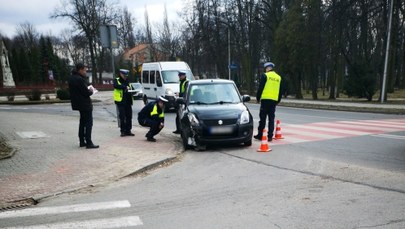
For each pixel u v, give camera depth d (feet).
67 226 15.71
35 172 24.26
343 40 101.96
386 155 26.89
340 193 18.61
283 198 18.28
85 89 31.24
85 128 33.19
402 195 17.90
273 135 37.96
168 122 53.47
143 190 20.79
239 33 137.49
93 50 189.16
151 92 74.38
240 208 17.16
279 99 35.06
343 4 89.40
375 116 55.83
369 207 16.48
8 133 40.73
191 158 28.94
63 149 31.55
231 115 31.73
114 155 29.09
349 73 94.32
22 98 133.90
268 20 128.98
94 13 178.60
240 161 27.04
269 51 143.54
